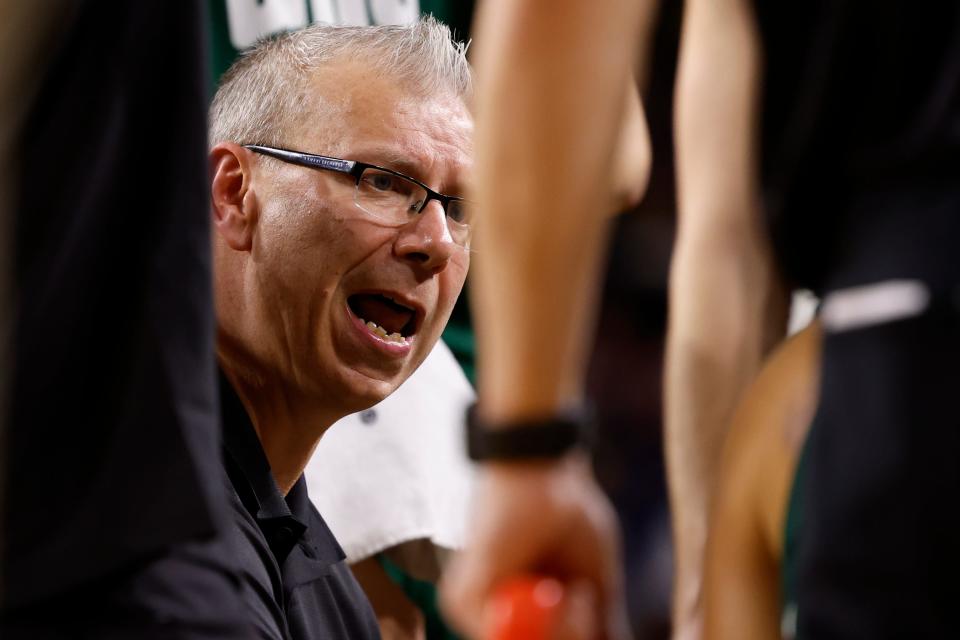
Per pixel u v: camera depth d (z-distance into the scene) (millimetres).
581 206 3736
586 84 3703
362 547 8742
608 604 3824
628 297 14570
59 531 4266
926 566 3727
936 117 3857
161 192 4434
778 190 4207
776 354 4695
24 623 4359
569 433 3748
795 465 4223
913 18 3961
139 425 4277
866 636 3768
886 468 3783
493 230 3791
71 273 4336
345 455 8844
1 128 4355
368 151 6562
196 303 4410
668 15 13469
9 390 4281
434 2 10992
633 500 14125
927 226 3822
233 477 6234
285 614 6328
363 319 6703
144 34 4449
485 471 3812
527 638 3643
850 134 4055
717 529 4676
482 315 3914
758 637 4500
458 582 3832
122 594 4527
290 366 6582
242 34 10188
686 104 5875
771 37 4273
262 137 6648
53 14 4406
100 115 4410
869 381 3848
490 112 3773
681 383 5742
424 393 9234
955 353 3748
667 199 14266
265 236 6559
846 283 3959
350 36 6789
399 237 6570
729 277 5688
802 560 3953
